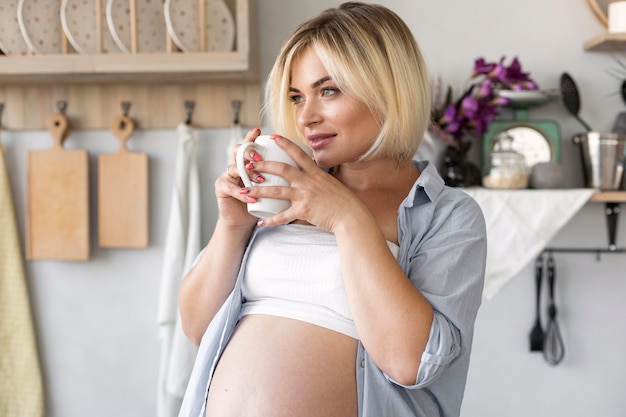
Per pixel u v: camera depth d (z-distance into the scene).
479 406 2.27
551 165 2.08
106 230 2.18
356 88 0.97
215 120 2.20
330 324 1.00
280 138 0.96
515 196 2.04
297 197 0.94
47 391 2.26
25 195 2.23
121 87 2.20
